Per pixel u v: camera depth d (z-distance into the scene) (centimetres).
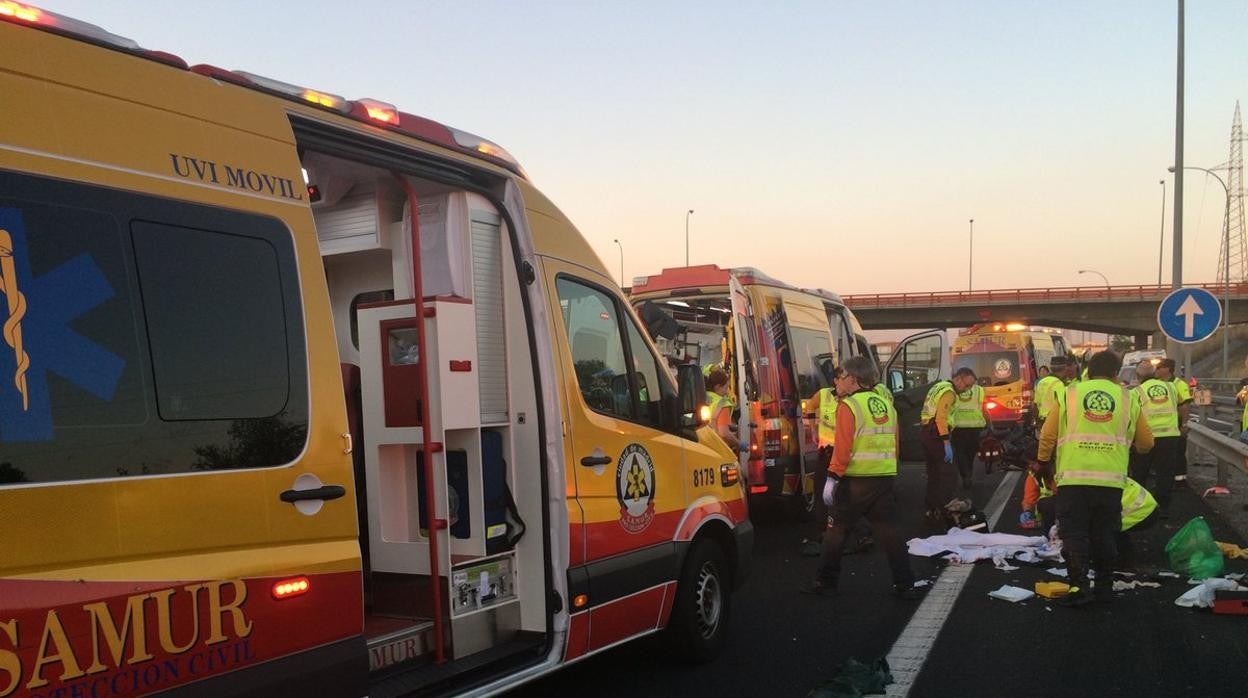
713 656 534
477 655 404
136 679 248
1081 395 635
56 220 248
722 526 554
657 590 480
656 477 492
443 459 394
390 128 380
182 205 280
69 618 234
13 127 243
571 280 462
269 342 298
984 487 1260
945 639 562
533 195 451
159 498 259
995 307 4972
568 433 433
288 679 288
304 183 324
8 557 225
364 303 427
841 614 628
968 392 1161
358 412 434
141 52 282
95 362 251
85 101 262
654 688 488
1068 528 634
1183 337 1167
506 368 433
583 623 428
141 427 258
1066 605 626
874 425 666
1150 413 972
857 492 669
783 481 930
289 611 289
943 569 759
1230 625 576
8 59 246
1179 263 1712
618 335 495
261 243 302
